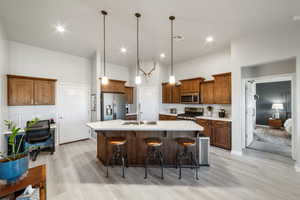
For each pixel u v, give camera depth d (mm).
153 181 2277
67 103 4453
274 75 3227
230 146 3664
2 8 2297
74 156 3338
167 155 2830
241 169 2652
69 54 4531
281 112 6480
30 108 3752
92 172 2574
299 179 2309
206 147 2816
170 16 2527
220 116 4254
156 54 4688
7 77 3232
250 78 3539
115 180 2311
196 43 3766
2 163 1291
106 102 4770
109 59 5211
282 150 3643
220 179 2322
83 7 2293
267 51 3006
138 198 1878
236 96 3447
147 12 2410
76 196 1921
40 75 3934
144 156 2844
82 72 4848
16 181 1383
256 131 5672
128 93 5902
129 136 2859
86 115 4918
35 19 2633
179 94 5395
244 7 2252
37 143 3322
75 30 3051
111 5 2232
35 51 3859
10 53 3447
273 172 2539
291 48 2732
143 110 5719
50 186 2139
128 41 3646
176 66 5879
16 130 1471
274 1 2102
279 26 2822
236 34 3207
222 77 4070
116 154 2857
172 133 2818
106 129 2533
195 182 2242
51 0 2117
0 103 2824
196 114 5043
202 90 4648
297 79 2668
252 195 1924
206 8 2287
